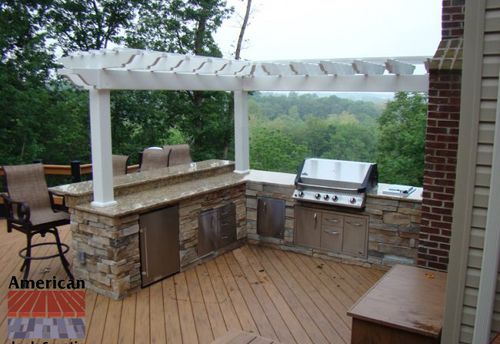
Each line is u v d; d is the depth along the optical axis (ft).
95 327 12.13
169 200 15.11
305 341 11.57
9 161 35.91
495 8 5.12
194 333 11.91
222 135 44.80
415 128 40.60
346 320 12.72
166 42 41.83
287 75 17.67
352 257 17.06
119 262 13.67
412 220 15.72
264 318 12.81
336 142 48.34
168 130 44.70
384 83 16.29
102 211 13.52
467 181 5.48
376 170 17.17
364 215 16.58
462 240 5.58
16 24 36.11
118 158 18.84
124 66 13.24
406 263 16.05
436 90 12.87
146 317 12.75
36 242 18.80
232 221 18.48
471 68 5.32
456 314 5.73
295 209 18.02
